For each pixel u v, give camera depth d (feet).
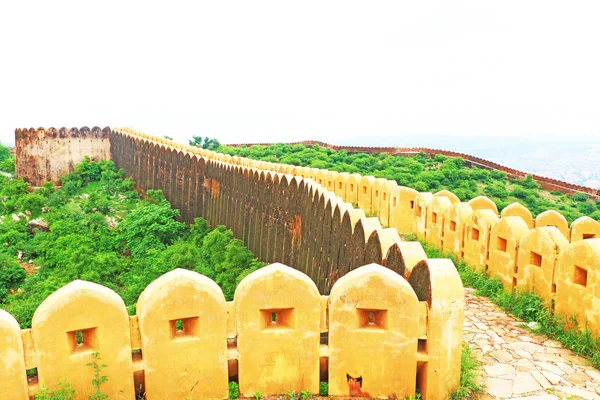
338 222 37.78
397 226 52.95
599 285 23.89
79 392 18.13
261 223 62.80
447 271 19.97
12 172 124.67
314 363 19.98
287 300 19.61
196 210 84.74
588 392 20.67
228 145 159.74
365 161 126.93
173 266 58.18
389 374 19.80
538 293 29.19
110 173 113.60
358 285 19.47
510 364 23.13
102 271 60.18
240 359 19.75
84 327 17.99
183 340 19.13
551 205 103.81
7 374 17.03
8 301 54.24
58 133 117.08
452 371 19.75
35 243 73.10
